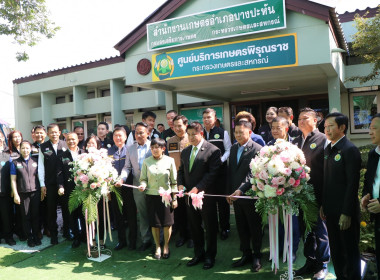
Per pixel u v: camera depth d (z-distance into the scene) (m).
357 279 2.94
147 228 4.58
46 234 5.27
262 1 5.27
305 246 3.50
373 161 2.93
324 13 4.96
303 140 3.57
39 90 14.40
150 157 4.32
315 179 3.32
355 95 9.15
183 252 4.35
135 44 6.54
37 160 5.09
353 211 2.84
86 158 4.21
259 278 3.50
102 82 12.96
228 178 3.91
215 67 5.77
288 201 3.09
